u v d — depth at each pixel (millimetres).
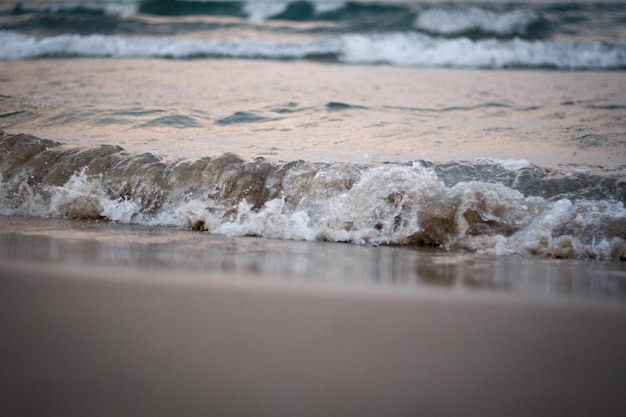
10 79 9859
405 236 4258
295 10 18031
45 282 3158
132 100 8203
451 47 13328
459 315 2838
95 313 2766
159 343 2484
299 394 2146
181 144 6082
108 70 11055
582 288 3271
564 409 2098
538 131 6762
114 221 4695
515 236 4129
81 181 4859
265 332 2602
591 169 5148
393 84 9984
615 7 17750
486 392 2178
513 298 3084
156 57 13328
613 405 2117
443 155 5715
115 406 2066
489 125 7059
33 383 2188
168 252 3848
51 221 4652
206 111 7629
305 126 6957
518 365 2367
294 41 14414
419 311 2881
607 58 12711
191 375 2250
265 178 4637
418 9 16531
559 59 12734
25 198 4891
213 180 4676
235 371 2281
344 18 18000
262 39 15117
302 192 4531
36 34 15523
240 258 3752
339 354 2418
